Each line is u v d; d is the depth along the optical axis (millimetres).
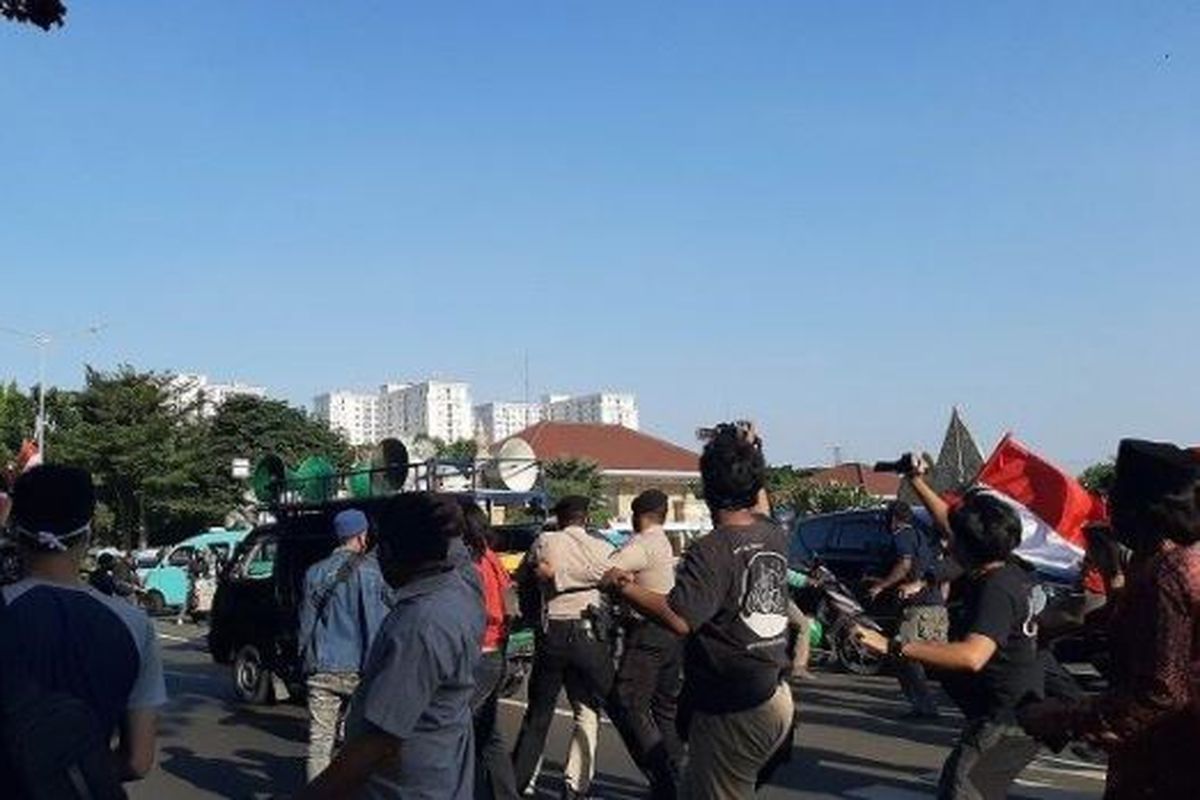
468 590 3848
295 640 12688
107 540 48219
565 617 7633
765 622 4738
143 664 3404
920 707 11766
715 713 4742
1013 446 11594
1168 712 3215
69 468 3395
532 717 7922
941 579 11430
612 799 8453
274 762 10344
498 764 7383
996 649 5051
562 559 7660
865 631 5109
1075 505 11227
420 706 3607
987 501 5184
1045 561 11070
